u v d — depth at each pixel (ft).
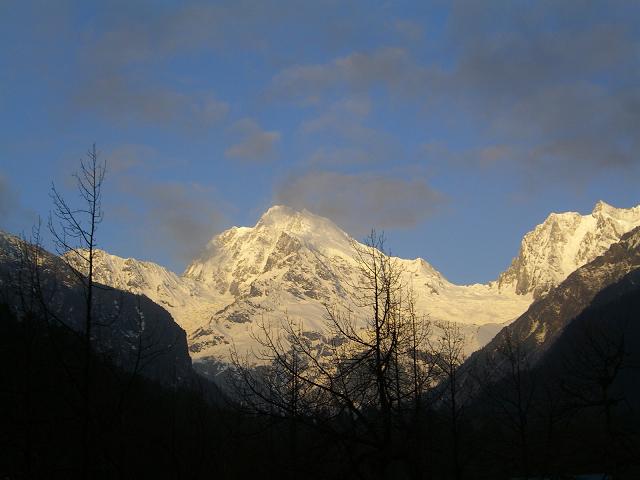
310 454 103.14
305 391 112.78
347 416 105.19
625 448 140.77
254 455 123.24
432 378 139.95
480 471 191.52
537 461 175.73
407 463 106.73
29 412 121.60
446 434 161.99
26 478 120.47
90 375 118.01
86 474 106.73
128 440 126.52
